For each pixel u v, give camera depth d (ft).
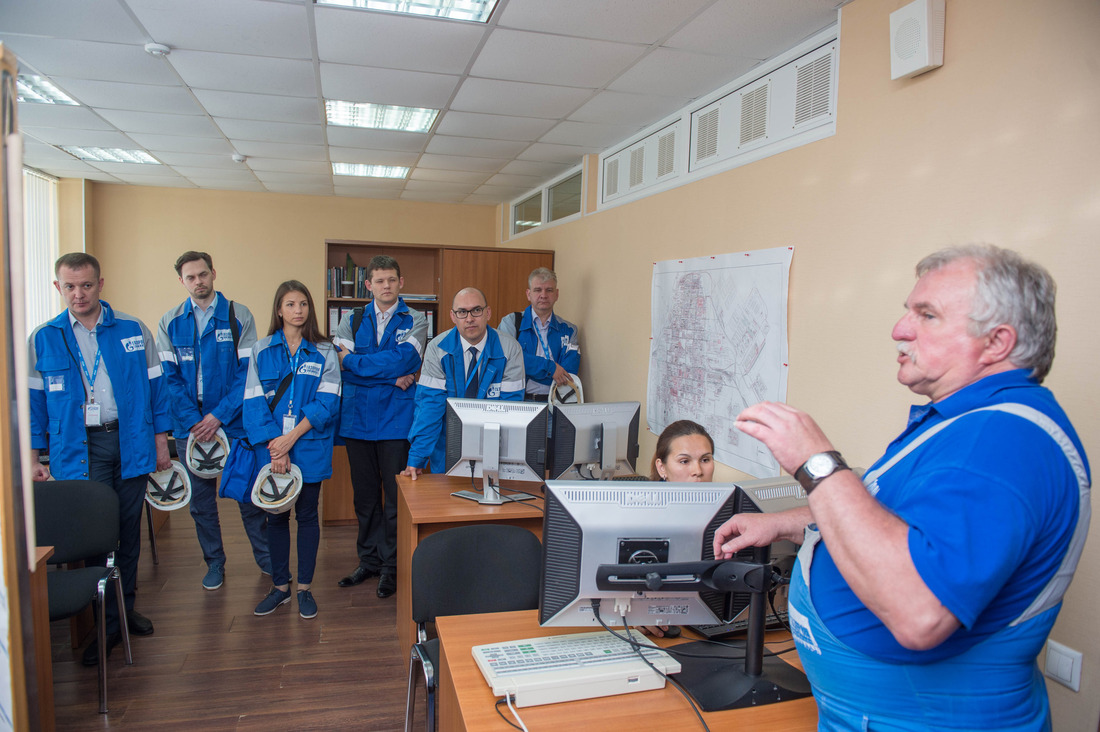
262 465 10.25
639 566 4.55
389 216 24.49
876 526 2.90
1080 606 5.43
